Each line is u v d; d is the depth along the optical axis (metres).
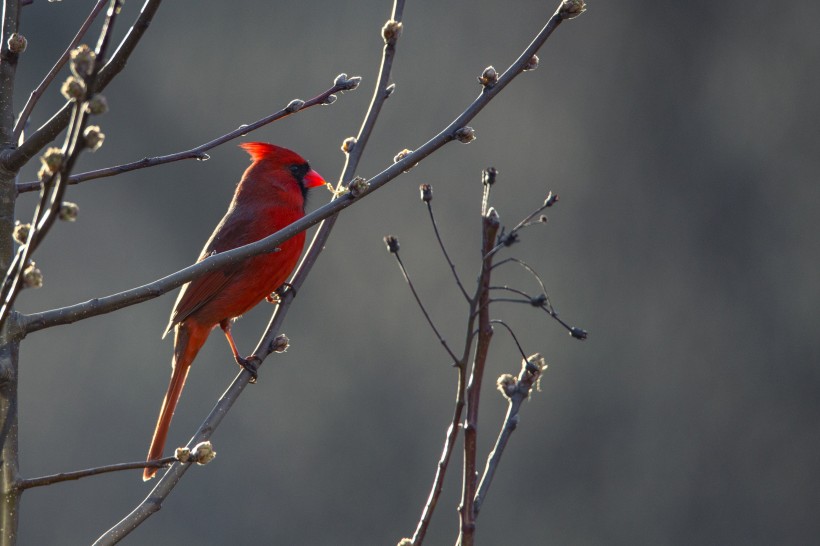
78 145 2.30
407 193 15.78
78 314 3.15
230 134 4.00
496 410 14.84
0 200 3.34
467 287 15.37
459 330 15.15
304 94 16.20
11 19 3.51
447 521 14.34
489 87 3.86
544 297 3.12
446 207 15.77
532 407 14.92
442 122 16.20
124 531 3.31
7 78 3.46
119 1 2.38
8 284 2.49
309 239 9.57
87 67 2.33
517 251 15.57
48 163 2.36
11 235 3.35
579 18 16.56
